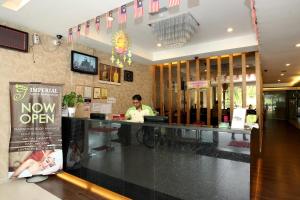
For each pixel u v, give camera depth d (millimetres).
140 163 3066
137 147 3105
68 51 4949
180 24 4230
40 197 3170
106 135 3498
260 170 4359
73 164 4004
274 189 3418
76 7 3311
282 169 4418
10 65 3922
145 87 7367
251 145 2318
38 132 3857
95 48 5574
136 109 4805
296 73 9203
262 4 2885
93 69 5461
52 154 3936
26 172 3719
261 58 6168
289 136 9055
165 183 2826
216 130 2453
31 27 4145
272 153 5871
